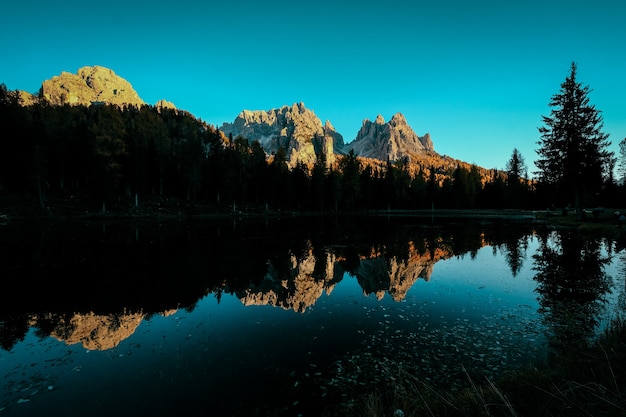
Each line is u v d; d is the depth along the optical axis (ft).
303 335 31.07
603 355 20.44
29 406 20.58
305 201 305.32
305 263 66.69
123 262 65.67
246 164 293.02
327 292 46.37
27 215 151.53
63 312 38.22
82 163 193.67
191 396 21.16
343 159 354.95
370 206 339.16
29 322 35.40
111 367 25.43
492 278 52.34
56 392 22.15
